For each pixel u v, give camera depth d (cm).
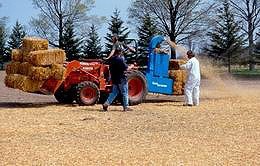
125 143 990
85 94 1748
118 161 823
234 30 6228
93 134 1105
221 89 2883
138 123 1281
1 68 7812
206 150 916
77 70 1750
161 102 1931
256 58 6338
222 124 1259
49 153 887
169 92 1909
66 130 1163
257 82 4022
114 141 1014
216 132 1132
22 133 1113
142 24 5866
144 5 6269
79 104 1741
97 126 1227
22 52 1717
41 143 988
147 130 1164
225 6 6191
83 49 6756
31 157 852
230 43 6228
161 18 5791
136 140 1025
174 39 5762
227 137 1062
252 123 1275
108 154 879
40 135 1088
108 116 1427
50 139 1037
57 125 1243
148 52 1889
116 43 1641
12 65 1742
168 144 979
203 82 3888
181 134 1103
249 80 4466
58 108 1659
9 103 1889
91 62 1778
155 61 1881
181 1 5688
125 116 1429
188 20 5800
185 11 5753
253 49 6334
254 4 6141
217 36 6238
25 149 923
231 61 6359
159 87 1886
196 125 1243
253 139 1038
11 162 815
